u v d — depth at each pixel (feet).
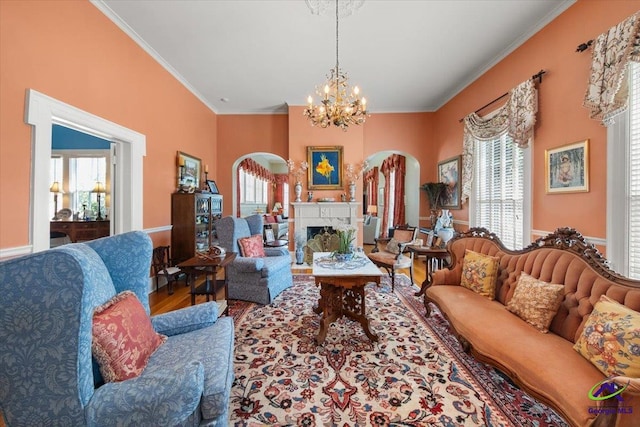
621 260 7.95
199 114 17.99
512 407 5.61
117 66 10.46
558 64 9.85
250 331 8.95
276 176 40.98
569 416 4.22
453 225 17.72
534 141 10.97
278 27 10.90
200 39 11.71
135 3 9.53
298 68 14.28
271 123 21.16
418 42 11.94
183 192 14.60
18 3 7.00
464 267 9.49
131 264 5.28
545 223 10.51
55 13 7.99
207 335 5.41
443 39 11.72
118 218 11.30
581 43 8.96
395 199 27.68
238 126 21.11
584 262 6.35
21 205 7.11
